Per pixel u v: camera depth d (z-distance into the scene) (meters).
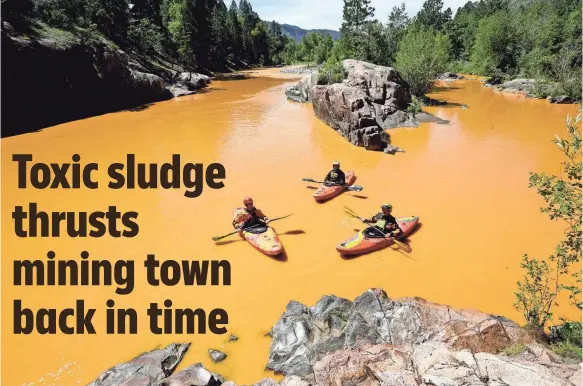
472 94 35.88
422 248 9.68
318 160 16.39
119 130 22.55
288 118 24.98
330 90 21.45
